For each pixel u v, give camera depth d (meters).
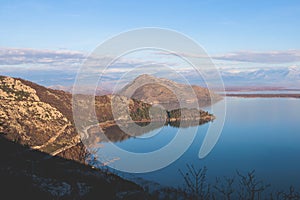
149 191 31.22
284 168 44.09
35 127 55.34
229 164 45.09
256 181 37.47
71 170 36.66
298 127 79.44
